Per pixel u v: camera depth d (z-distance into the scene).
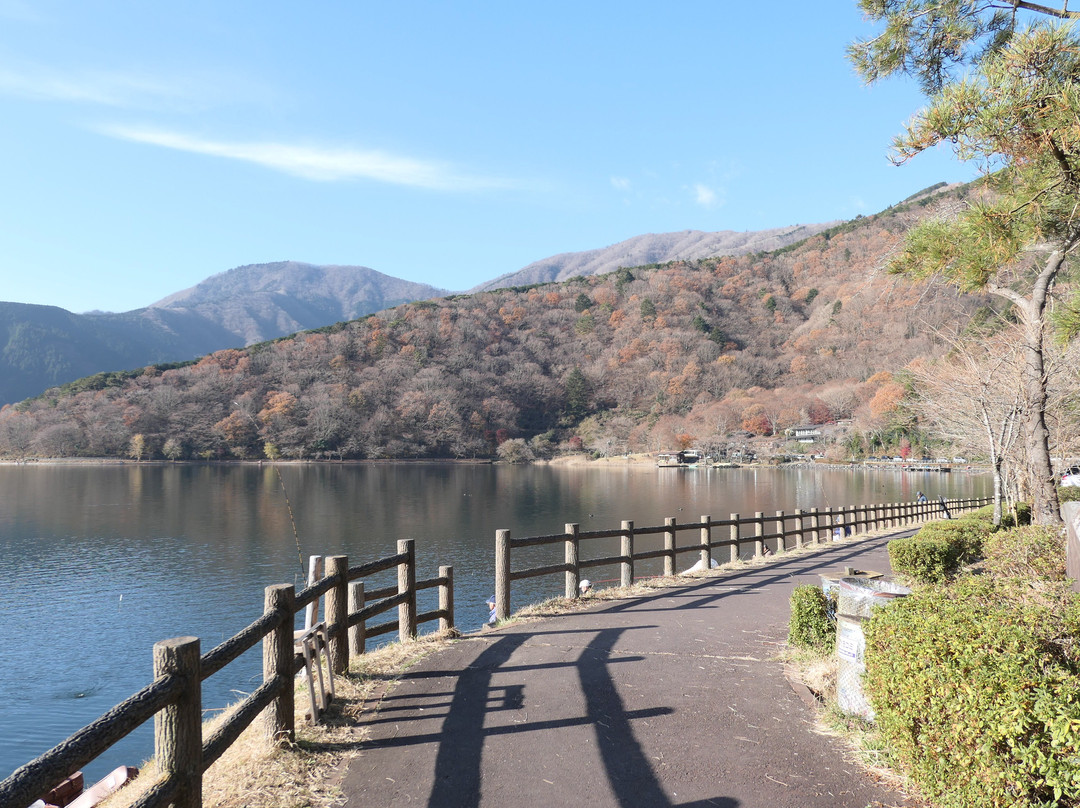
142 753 13.98
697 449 121.06
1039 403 8.58
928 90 7.47
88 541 40.88
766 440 119.38
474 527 47.12
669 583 10.56
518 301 190.62
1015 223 6.25
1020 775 2.76
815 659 6.16
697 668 6.00
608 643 6.85
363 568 6.23
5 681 18.56
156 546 39.19
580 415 146.75
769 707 5.04
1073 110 5.04
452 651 6.50
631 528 10.51
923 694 3.31
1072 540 4.93
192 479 84.75
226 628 23.52
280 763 4.07
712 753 4.25
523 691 5.36
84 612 25.39
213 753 3.38
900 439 89.25
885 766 4.02
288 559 35.31
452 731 4.57
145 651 21.09
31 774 2.27
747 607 8.73
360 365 144.88
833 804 3.62
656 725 4.68
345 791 3.79
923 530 10.66
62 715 16.41
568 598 9.16
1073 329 8.56
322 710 4.81
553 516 53.53
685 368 145.25
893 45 7.13
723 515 53.91
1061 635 3.24
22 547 38.81
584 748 4.31
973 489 63.81
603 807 3.60
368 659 6.21
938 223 7.03
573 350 169.88
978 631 3.20
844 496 64.56
